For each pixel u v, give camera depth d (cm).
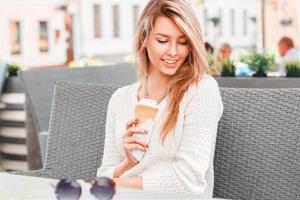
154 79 196
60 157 226
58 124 229
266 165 187
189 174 179
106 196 131
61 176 224
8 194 159
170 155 186
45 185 167
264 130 189
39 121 394
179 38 187
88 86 229
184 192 180
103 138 221
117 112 202
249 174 190
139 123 182
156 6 189
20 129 448
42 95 397
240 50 396
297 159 183
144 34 196
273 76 357
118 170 192
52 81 405
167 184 181
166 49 187
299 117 184
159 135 185
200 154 180
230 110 196
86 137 224
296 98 187
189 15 186
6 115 452
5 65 451
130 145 182
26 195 158
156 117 188
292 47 536
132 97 200
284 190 184
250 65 370
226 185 193
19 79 412
